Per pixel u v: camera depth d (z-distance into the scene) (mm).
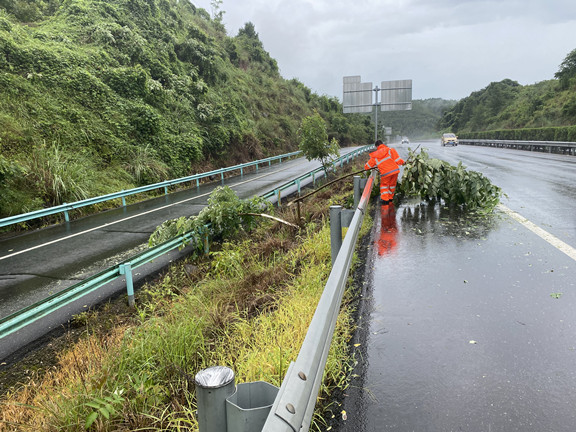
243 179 20562
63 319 5449
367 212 9336
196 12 42062
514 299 4133
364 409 2572
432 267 5297
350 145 57719
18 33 17234
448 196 9820
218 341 3805
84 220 11953
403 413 2514
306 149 17562
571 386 2688
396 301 4258
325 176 18391
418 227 7645
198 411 1405
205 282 6340
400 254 5988
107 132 16953
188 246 8695
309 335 2041
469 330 3531
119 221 11531
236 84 35969
